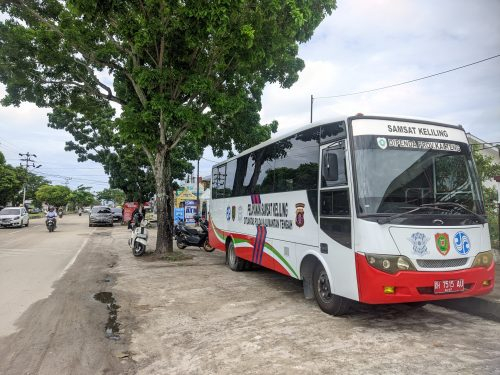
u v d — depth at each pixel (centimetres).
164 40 1104
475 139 2438
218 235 1220
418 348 482
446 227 544
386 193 549
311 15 1116
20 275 1024
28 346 522
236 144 1703
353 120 581
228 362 457
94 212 3294
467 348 481
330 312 629
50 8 1283
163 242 1352
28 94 1396
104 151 3397
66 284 912
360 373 413
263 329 570
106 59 1336
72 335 566
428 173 578
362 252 532
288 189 762
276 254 807
